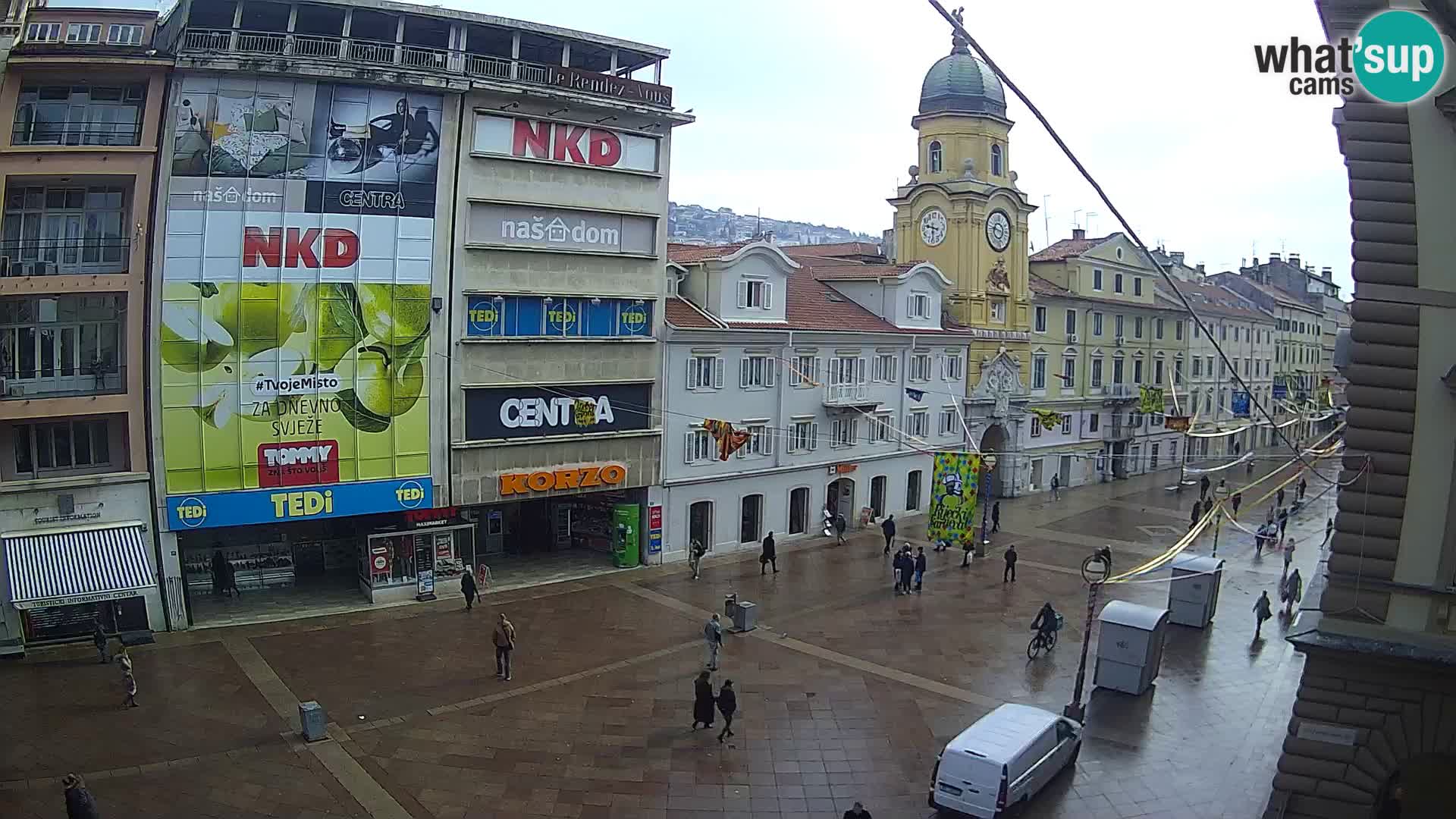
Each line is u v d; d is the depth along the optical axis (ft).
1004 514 189.06
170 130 104.47
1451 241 55.57
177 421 106.42
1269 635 115.24
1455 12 40.34
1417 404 56.59
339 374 113.60
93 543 102.47
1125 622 94.68
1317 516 197.67
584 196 129.08
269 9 115.55
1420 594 56.54
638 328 135.54
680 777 74.90
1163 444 260.62
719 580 132.98
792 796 72.43
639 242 135.23
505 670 94.32
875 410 172.76
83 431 106.93
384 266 115.14
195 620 110.22
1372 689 58.34
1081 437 231.50
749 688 93.50
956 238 195.72
